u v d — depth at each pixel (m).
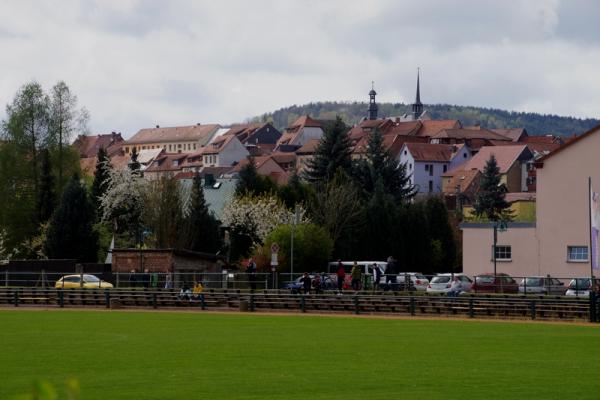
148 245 155.62
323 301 94.81
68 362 51.12
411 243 170.00
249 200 162.12
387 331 70.50
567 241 124.81
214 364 49.88
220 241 155.75
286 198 172.38
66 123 188.00
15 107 185.38
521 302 86.44
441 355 53.78
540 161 126.50
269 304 97.56
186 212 160.75
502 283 111.31
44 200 176.50
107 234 169.88
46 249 156.50
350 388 41.34
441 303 89.88
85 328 73.44
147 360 51.81
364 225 167.12
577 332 69.50
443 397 38.97
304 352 55.50
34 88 187.00
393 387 41.62
